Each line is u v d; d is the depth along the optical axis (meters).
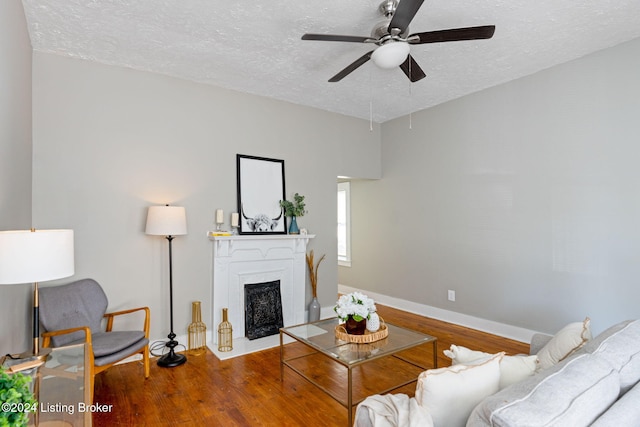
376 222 5.49
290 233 4.31
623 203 3.01
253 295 3.98
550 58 3.28
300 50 3.08
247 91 4.05
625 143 2.99
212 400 2.56
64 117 3.07
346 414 2.38
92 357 2.36
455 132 4.36
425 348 3.57
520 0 2.37
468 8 2.46
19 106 2.34
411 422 1.11
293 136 4.46
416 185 4.86
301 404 2.51
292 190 4.45
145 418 2.33
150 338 3.42
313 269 4.60
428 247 4.70
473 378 1.24
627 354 1.42
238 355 3.42
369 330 2.66
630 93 2.96
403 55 2.36
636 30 2.79
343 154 4.95
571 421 0.95
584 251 3.25
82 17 2.54
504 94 3.86
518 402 0.98
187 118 3.69
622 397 1.17
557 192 3.43
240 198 3.98
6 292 1.99
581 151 3.26
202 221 3.75
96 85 3.22
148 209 3.34
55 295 2.74
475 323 4.16
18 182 2.33
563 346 1.77
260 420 2.31
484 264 4.06
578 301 3.28
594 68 3.17
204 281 3.75
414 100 4.41
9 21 1.99
